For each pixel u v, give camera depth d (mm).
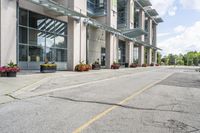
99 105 7953
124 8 45656
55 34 27531
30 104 7969
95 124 5668
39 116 6355
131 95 10312
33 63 23703
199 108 7754
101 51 41688
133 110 7281
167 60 105562
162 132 5145
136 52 58156
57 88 12141
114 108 7516
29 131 5078
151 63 65438
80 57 28109
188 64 103312
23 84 12781
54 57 27406
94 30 38312
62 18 28453
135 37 48344
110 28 33750
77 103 8242
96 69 32156
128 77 21453
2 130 5145
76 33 27156
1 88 11047
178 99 9516
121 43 49312
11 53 17219
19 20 21688
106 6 36750
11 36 17219
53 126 5449
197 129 5410
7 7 16828
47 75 18688
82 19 28375
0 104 7926
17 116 6336
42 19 25078
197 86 14836
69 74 21078
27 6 22516
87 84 14578
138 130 5254
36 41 24219
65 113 6730
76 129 5242
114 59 38594
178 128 5457
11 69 15789
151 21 65062
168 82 17062
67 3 26641
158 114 6797
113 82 16312
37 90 11242
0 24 16328
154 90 12250
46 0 19344
